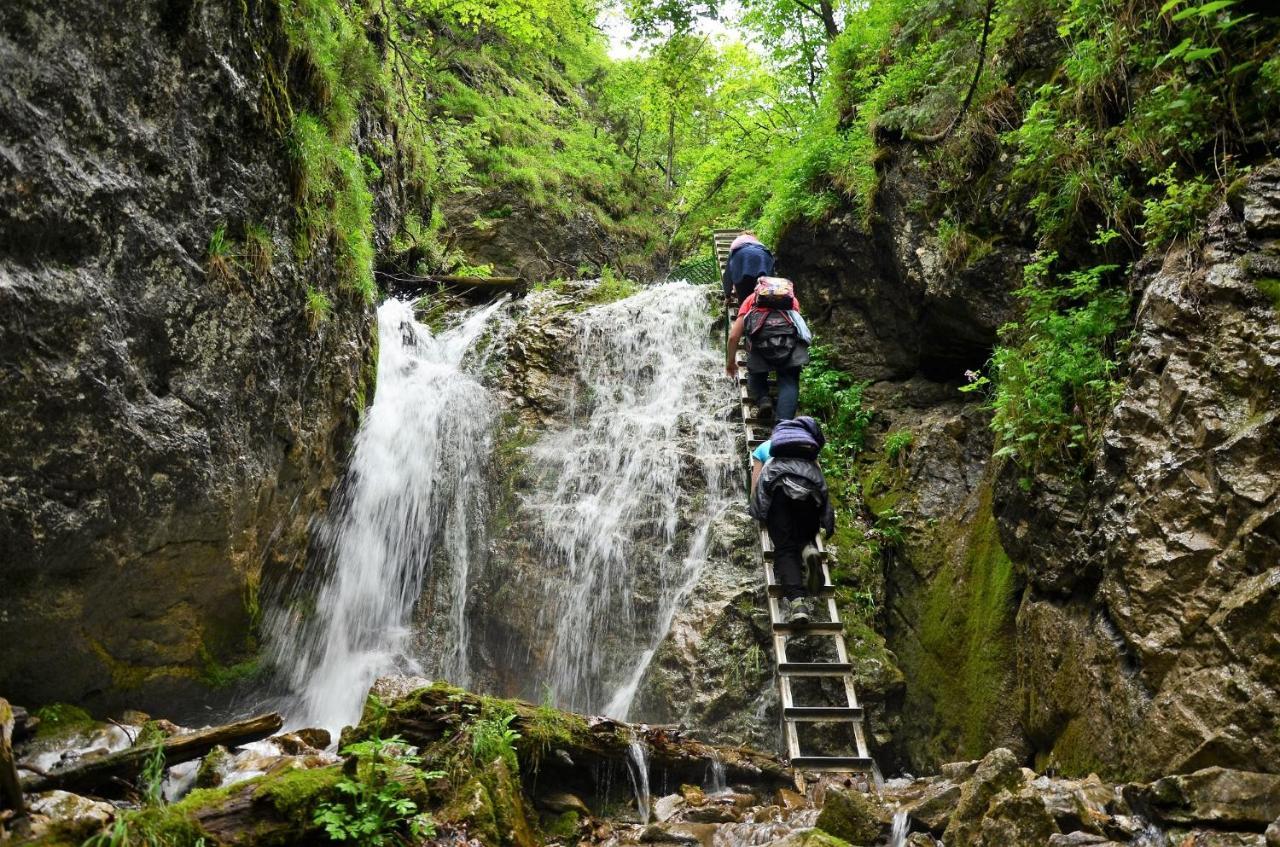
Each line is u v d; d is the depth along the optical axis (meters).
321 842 3.70
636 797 5.18
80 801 3.59
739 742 6.64
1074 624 5.06
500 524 8.58
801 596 6.34
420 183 13.21
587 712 7.58
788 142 14.88
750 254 8.76
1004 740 5.74
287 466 6.42
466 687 7.95
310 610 7.08
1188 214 4.85
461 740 4.58
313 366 6.71
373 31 11.38
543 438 9.15
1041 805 3.65
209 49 5.41
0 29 4.20
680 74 18.16
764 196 13.95
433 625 8.16
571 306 10.62
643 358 9.76
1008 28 7.32
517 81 21.23
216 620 5.88
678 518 8.17
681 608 7.48
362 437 7.99
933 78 8.06
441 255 13.16
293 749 4.75
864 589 7.21
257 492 5.98
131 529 5.00
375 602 7.89
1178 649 4.10
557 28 22.91
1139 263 5.25
